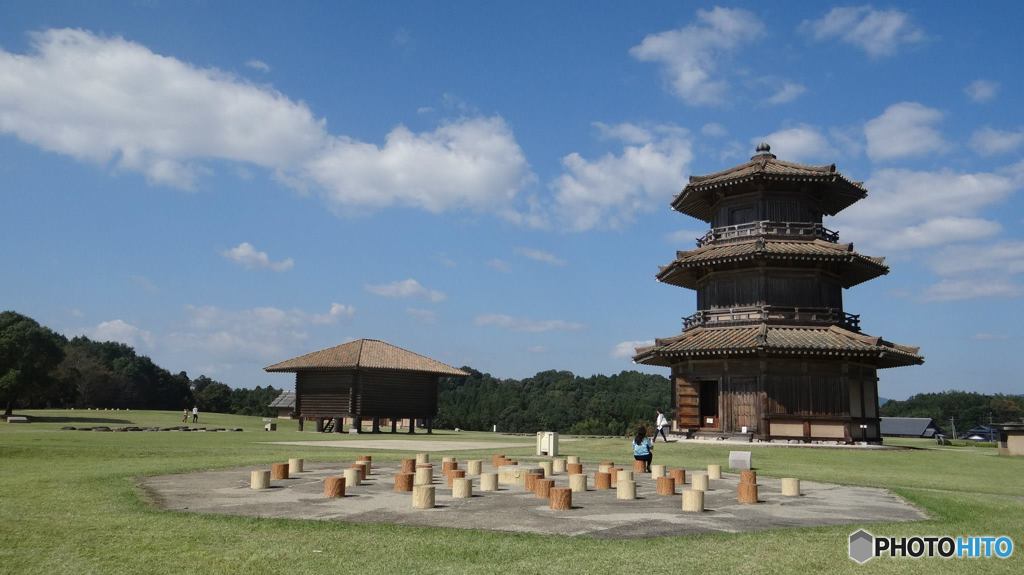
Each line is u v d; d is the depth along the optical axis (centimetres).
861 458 3344
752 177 4566
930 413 15688
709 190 4834
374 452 3488
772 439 4088
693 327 4734
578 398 16262
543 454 3409
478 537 1293
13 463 2566
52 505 1591
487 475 1992
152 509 1566
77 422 6888
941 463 3275
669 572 1067
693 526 1472
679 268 4684
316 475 2339
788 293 4453
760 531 1426
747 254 4312
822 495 2045
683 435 4419
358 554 1153
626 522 1505
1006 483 2569
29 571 1044
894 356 4147
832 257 4300
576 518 1547
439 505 1709
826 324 4391
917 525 1514
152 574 1031
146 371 15112
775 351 4006
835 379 4184
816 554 1201
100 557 1120
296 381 6550
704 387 4894
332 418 6259
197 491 1906
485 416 15162
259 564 1086
